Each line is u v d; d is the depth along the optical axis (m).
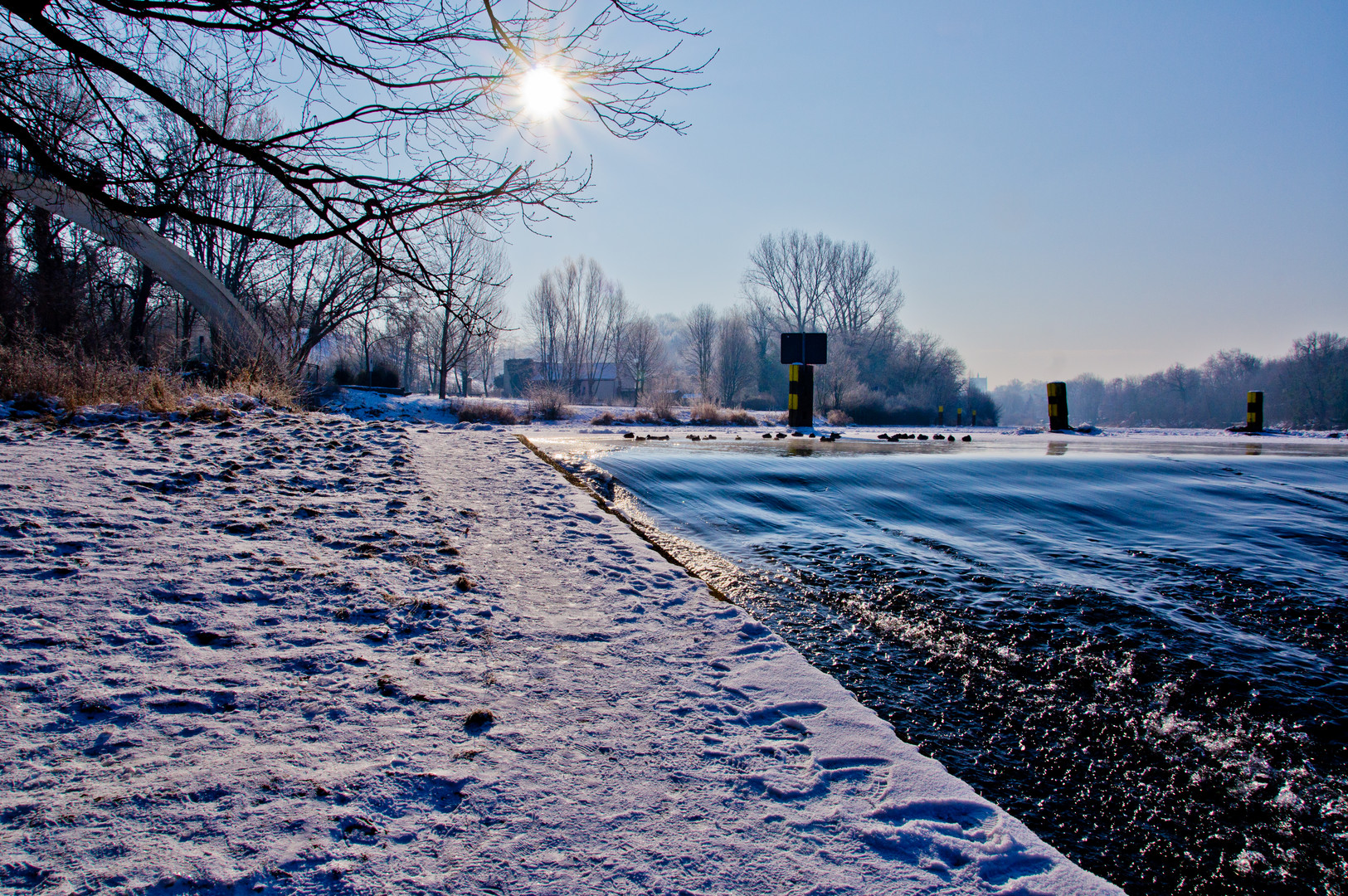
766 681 2.68
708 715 2.41
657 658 2.87
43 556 3.37
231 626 2.88
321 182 4.84
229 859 1.60
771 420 30.27
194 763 1.97
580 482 6.30
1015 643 3.50
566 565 4.00
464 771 2.01
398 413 24.77
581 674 2.69
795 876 1.63
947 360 61.97
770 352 68.06
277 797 1.83
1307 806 2.29
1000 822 1.92
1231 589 4.42
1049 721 2.77
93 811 1.74
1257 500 6.72
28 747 2.00
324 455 6.48
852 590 4.15
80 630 2.71
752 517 5.77
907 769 2.13
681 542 5.02
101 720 2.16
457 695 2.47
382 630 2.96
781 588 4.14
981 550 5.10
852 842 1.77
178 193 4.92
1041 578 4.49
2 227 15.64
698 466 7.26
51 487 4.46
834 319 66.50
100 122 5.18
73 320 16.86
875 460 7.88
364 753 2.07
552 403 27.88
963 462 7.88
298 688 2.44
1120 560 4.96
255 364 13.31
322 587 3.35
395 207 4.91
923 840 1.80
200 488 4.89
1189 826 2.15
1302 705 2.98
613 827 1.79
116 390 9.07
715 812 1.87
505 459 7.06
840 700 2.56
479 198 4.99
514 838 1.73
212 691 2.37
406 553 3.96
